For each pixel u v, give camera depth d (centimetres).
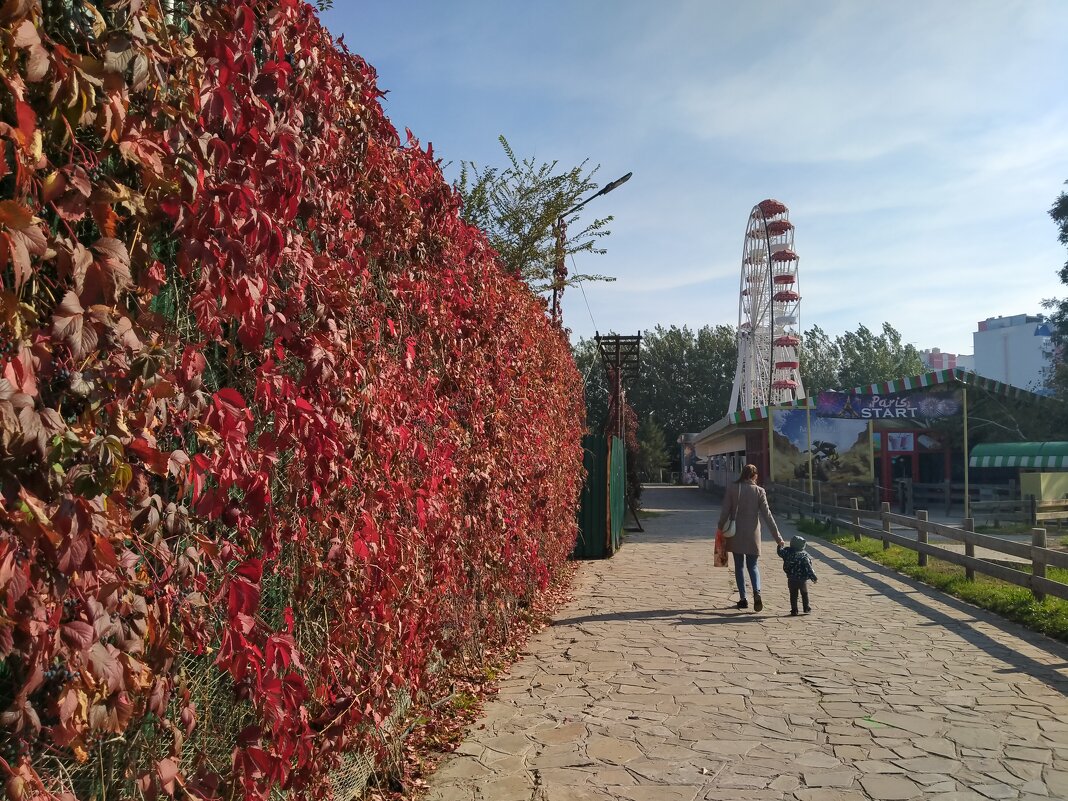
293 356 333
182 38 240
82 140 204
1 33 162
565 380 1288
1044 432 3142
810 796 456
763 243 5606
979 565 1115
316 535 351
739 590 1040
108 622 189
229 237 251
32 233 164
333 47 393
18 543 161
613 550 1705
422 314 518
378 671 417
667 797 456
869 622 949
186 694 243
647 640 853
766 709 614
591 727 574
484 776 488
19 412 158
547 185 1491
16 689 188
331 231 373
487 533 685
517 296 855
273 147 289
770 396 5153
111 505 193
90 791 219
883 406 3162
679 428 9231
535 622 927
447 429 555
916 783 472
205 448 263
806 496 2644
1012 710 608
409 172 508
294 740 312
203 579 253
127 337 196
